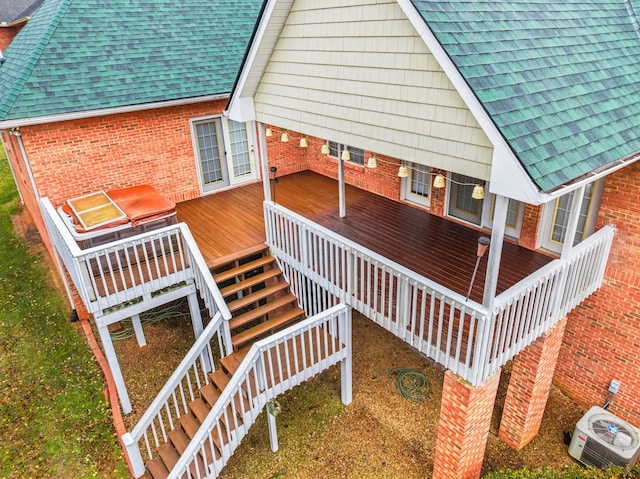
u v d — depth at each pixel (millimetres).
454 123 5203
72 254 7613
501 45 5215
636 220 6824
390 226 9734
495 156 4531
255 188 12938
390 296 6750
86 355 10125
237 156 13008
